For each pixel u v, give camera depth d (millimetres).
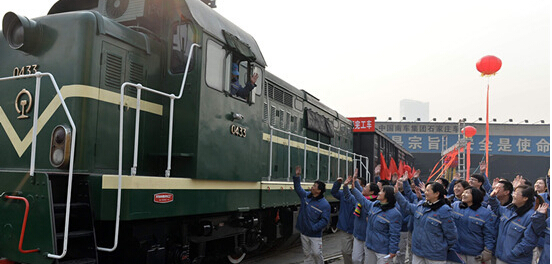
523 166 43500
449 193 8672
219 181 6082
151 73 5789
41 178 4305
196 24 5707
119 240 5184
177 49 5910
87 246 4504
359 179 8711
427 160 43562
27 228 4324
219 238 6527
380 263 5633
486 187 7680
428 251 5051
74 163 4836
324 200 6750
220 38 6047
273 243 9250
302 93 11008
